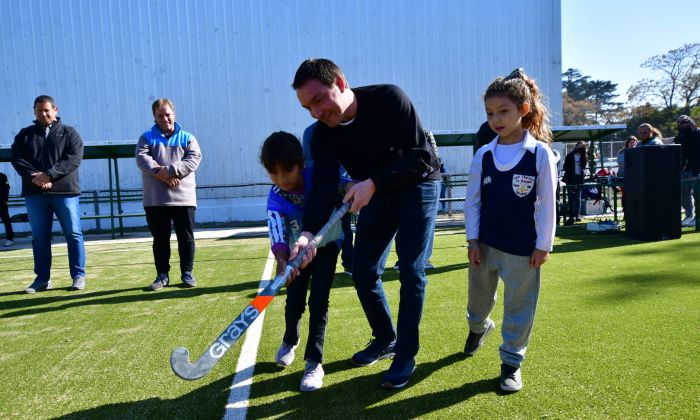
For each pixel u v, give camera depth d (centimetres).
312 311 217
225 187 1170
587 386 194
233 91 1223
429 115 1273
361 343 261
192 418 185
